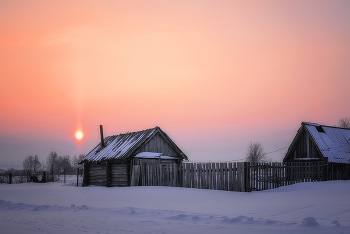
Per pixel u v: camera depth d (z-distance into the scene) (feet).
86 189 72.49
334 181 60.23
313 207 31.09
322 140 86.22
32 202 46.06
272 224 23.34
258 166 55.21
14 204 40.81
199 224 24.56
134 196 50.49
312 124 90.68
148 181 73.41
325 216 26.08
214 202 39.40
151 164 79.87
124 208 33.53
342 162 80.43
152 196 49.26
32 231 23.93
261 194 46.83
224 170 57.00
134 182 75.10
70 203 43.68
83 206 35.94
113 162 82.02
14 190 74.08
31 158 344.90
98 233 22.39
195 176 62.54
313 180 63.77
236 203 37.55
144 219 27.55
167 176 68.54
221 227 23.03
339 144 87.66
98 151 92.99
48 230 24.07
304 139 89.04
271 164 57.26
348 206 30.66
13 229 24.85
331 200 35.68
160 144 84.69
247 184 52.85
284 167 59.41
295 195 42.88
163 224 24.98
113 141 94.73
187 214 28.68
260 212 29.78
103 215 30.53
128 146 81.30
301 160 87.86
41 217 30.58
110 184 81.05
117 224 25.57
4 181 131.34
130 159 78.02
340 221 23.63
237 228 22.49
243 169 53.36
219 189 57.36
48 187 86.33
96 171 89.40
